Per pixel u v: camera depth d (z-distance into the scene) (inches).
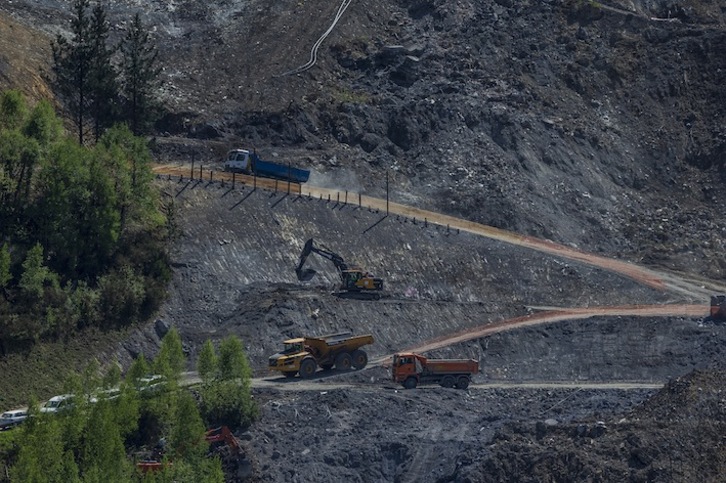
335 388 5388.8
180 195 6323.8
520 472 4692.4
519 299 6619.1
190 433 4623.5
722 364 5915.4
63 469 4266.7
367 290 6171.3
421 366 5546.3
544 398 5492.1
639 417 4899.1
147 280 5718.5
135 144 5940.0
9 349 5162.4
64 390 4685.0
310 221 6535.4
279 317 5802.2
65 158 5644.7
